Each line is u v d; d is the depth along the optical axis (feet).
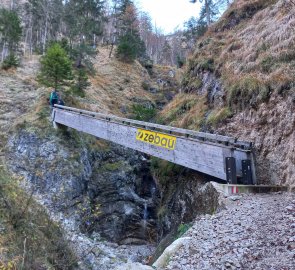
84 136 62.75
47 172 52.13
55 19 152.05
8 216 16.07
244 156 34.24
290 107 33.37
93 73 105.81
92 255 31.27
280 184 31.71
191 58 65.67
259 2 59.72
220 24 65.26
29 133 57.98
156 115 70.85
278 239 18.54
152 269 17.87
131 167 64.08
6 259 13.55
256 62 43.47
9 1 220.84
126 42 127.44
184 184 42.09
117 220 56.90
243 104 40.81
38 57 112.88
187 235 22.88
